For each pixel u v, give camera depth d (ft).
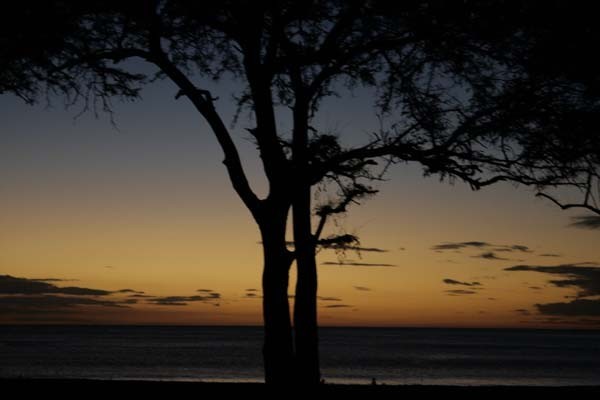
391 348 431.02
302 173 56.39
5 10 50.24
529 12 50.16
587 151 53.11
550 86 52.90
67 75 58.03
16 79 57.16
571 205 54.70
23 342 455.63
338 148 57.31
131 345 419.13
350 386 71.82
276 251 56.80
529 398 64.59
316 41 57.06
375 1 51.55
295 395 56.39
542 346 502.38
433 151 54.44
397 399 62.23
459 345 511.40
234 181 57.06
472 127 53.36
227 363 224.12
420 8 51.39
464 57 53.01
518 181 54.80
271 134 57.21
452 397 64.23
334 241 59.88
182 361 235.40
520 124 53.47
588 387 76.02
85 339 568.82
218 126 57.00
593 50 50.08
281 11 53.88
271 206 56.75
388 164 57.21
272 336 56.49
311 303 64.54
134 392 63.62
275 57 55.77
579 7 49.29
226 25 54.60
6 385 67.41
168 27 54.90
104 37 55.52
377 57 55.88
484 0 50.52
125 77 59.31
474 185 55.26
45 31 51.65
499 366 227.40
